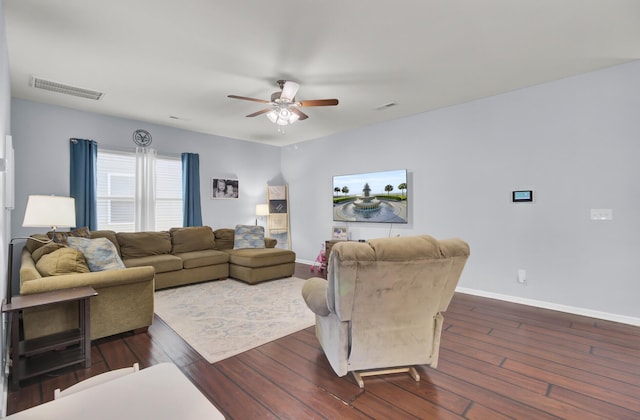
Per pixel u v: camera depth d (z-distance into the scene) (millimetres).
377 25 2451
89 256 2953
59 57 2953
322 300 2164
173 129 5441
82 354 2346
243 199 6418
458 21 2402
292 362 2361
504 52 2873
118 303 2723
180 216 5559
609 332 2879
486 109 3994
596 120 3250
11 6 2215
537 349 2549
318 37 2619
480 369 2246
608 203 3189
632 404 1850
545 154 3562
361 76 3355
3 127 2137
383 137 5098
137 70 3219
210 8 2252
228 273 4992
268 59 2984
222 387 2041
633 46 2771
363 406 1848
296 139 6363
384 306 1926
